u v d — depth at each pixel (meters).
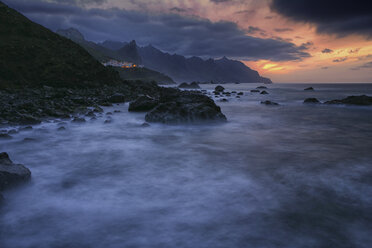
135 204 3.43
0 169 3.79
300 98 32.88
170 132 8.99
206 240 2.62
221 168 5.02
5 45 24.17
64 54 29.00
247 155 6.01
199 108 11.13
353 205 3.41
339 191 3.87
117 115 13.05
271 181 4.30
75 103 15.95
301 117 13.97
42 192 3.80
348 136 8.64
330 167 5.06
